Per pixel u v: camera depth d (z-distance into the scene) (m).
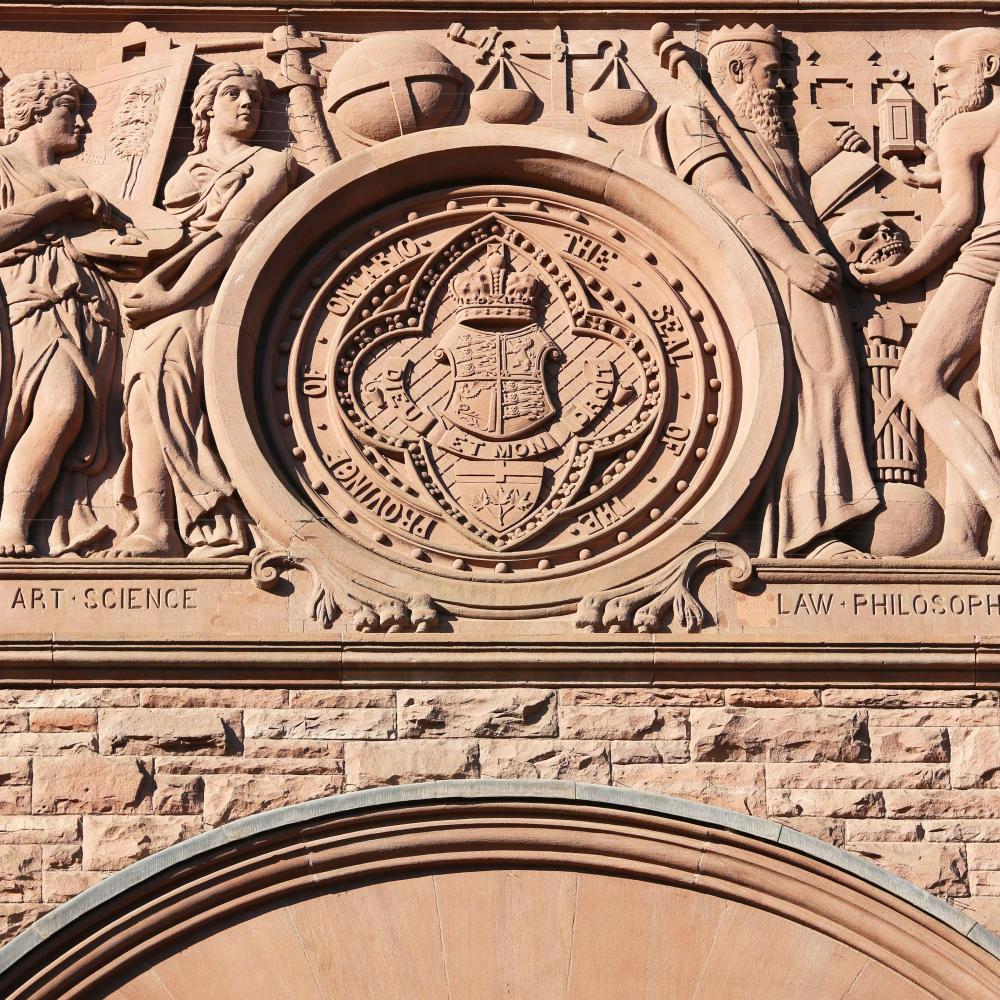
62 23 27.36
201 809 23.56
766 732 23.98
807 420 25.53
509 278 26.19
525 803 23.34
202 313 25.86
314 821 23.22
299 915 23.00
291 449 25.41
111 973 22.64
